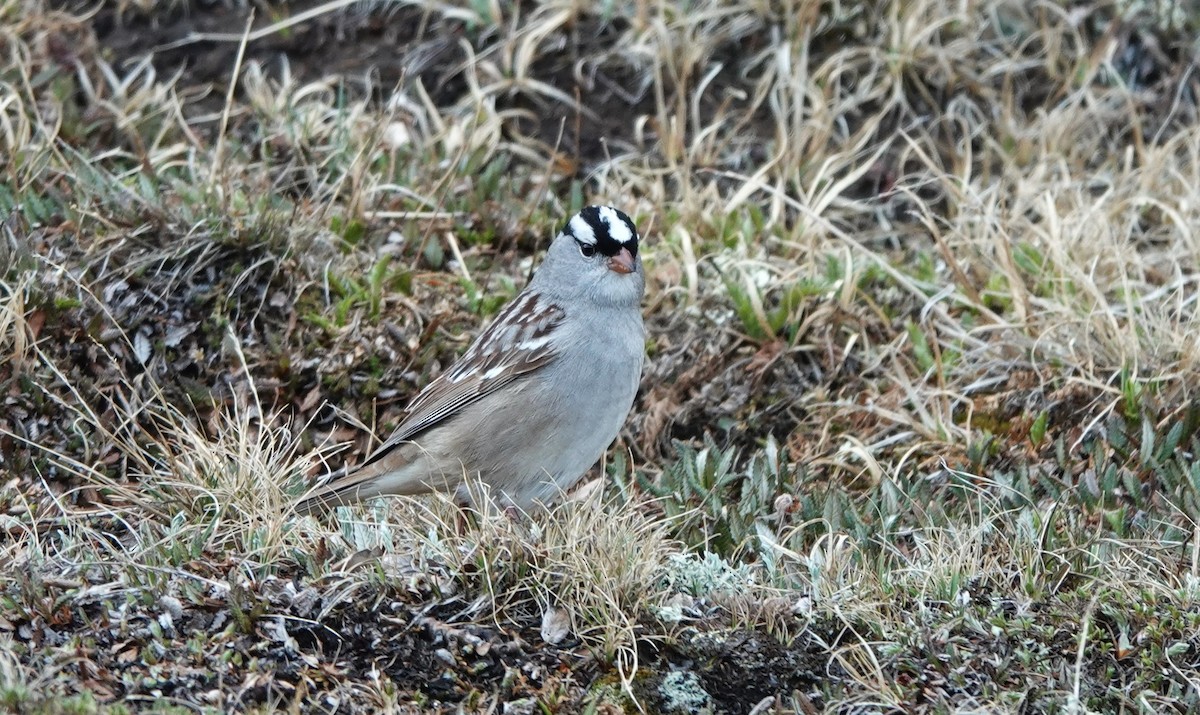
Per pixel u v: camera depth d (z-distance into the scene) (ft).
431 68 45.24
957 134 44.57
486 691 25.27
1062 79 45.52
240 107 43.11
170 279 34.63
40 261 33.94
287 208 38.47
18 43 42.75
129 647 24.80
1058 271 38.19
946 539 29.07
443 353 35.24
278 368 34.12
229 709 23.80
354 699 24.50
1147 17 46.60
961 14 45.55
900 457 34.01
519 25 46.06
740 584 27.96
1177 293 36.94
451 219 39.52
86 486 29.94
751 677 26.11
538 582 26.89
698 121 44.04
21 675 23.08
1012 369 35.70
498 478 30.53
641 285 31.01
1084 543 29.07
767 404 35.70
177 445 30.81
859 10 45.65
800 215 41.22
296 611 25.89
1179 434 32.78
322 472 33.30
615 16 45.96
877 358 36.55
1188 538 29.91
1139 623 26.91
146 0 45.57
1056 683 25.81
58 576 26.30
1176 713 25.38
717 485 31.99
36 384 31.83
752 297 36.91
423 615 26.17
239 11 46.34
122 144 41.16
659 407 34.65
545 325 30.14
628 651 26.05
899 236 42.32
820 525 30.86
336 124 41.78
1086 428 33.76
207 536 27.96
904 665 26.14
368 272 37.04
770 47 45.47
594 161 43.55
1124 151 44.27
